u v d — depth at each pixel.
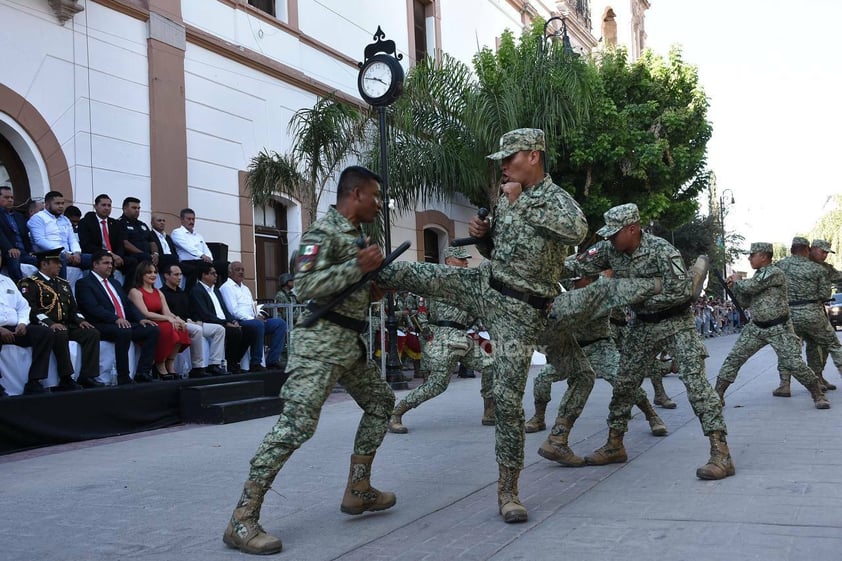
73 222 9.33
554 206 3.93
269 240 14.09
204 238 12.19
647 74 20.52
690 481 4.88
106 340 8.22
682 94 20.58
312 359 3.81
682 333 5.23
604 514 4.18
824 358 9.62
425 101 14.99
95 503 4.80
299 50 14.72
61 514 4.54
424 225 18.38
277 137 13.95
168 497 4.91
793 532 3.67
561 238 3.93
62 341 7.45
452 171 14.70
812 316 8.95
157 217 10.73
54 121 9.95
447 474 5.39
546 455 5.55
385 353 12.23
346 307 3.88
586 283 6.86
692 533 3.73
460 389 11.27
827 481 4.69
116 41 10.90
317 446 6.59
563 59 14.80
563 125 14.40
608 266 5.53
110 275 8.80
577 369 5.49
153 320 8.69
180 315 9.45
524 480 5.16
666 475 5.10
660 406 8.64
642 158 18.47
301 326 3.87
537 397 7.16
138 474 5.69
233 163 12.90
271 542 3.68
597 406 8.74
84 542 3.94
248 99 13.30
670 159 19.50
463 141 15.15
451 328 7.34
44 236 8.53
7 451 6.75
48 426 7.08
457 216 19.89
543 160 4.17
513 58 15.31
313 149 12.05
